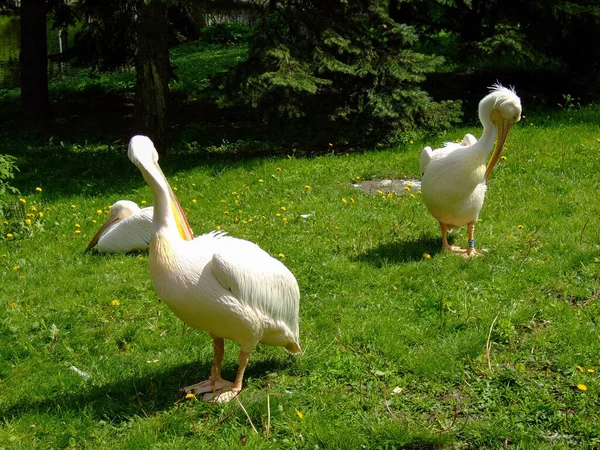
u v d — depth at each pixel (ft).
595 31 29.99
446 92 35.24
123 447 10.13
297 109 25.58
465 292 13.48
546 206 17.44
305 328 12.80
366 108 26.61
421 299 13.39
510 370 11.11
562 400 10.55
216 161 26.17
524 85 34.96
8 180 25.11
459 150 14.76
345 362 11.66
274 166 24.13
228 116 35.76
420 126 26.81
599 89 32.09
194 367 11.91
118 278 15.31
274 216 18.44
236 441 10.12
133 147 10.55
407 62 26.45
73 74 55.31
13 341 12.97
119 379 11.64
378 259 15.19
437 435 9.98
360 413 10.52
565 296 13.17
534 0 29.07
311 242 16.39
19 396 11.37
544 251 15.02
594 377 10.92
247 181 22.50
